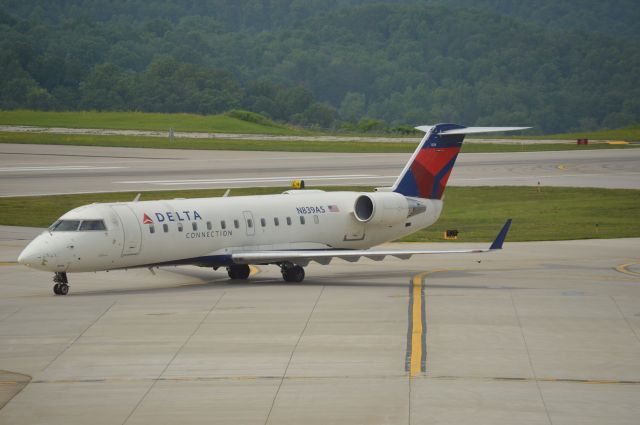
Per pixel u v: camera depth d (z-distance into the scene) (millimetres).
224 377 53625
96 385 52469
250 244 90375
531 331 64688
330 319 68562
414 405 48406
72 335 63781
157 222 84000
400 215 100062
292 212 94312
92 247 79938
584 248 118188
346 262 107438
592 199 173125
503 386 51469
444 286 85688
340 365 55719
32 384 52781
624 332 64688
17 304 75688
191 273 96938
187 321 67875
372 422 46000
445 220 149250
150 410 48250
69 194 168625
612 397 49625
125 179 191750
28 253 78750
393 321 67812
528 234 132875
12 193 170000
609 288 84000
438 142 104250
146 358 57719
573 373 54031
